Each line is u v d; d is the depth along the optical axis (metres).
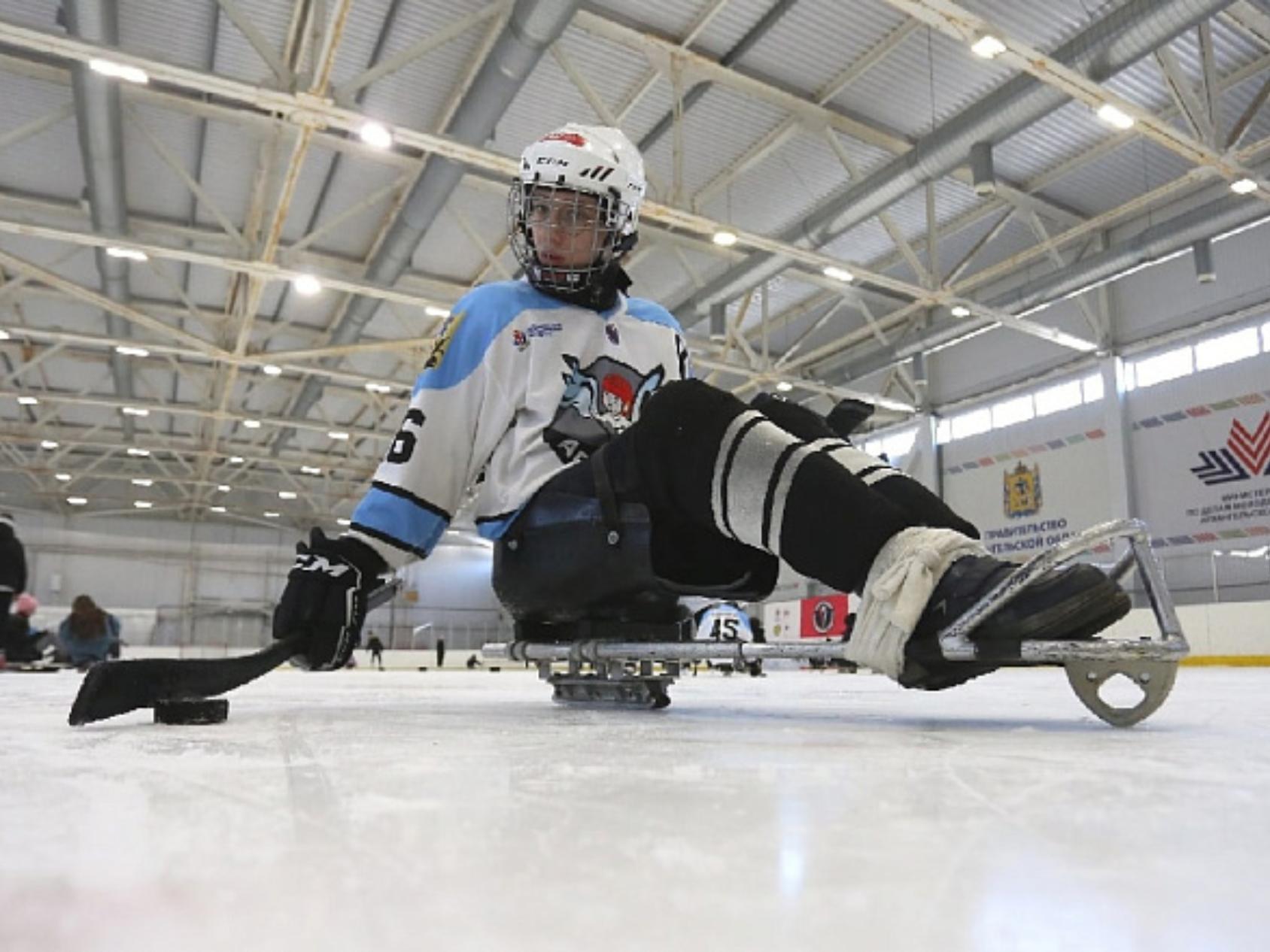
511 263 10.42
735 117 7.88
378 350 9.54
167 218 9.42
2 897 0.29
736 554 1.23
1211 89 6.54
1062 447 12.23
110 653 8.21
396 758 0.67
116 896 0.29
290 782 0.54
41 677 3.95
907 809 0.45
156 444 15.98
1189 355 11.02
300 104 5.46
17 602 6.44
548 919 0.26
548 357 1.45
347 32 6.70
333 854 0.35
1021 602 0.92
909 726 1.01
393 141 5.83
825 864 0.33
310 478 20.11
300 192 8.90
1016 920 0.26
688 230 9.62
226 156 8.30
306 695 1.90
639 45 6.85
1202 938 0.25
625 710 1.41
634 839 0.37
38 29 4.95
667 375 1.55
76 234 7.38
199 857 0.34
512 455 1.43
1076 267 9.33
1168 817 0.43
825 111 7.77
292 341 12.33
